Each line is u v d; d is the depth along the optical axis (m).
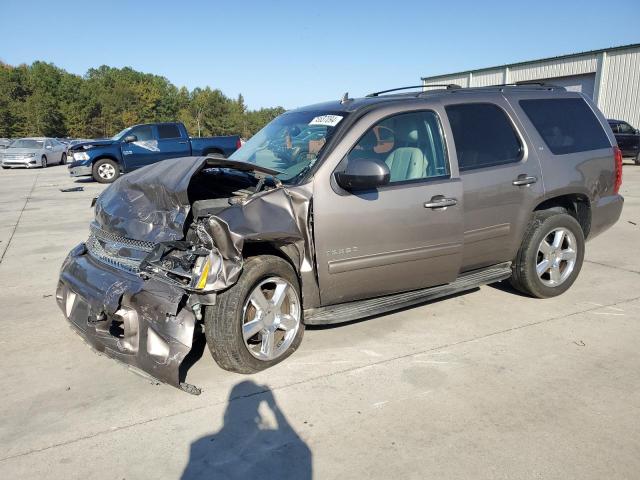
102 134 80.75
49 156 27.44
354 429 3.00
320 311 3.87
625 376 3.55
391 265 3.94
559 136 4.93
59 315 4.90
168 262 3.30
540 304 4.89
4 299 5.39
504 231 4.51
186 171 3.61
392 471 2.65
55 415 3.21
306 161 3.88
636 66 24.39
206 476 2.65
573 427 2.98
